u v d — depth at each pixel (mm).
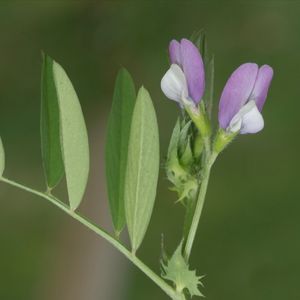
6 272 534
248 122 246
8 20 500
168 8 490
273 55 500
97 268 498
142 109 247
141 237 252
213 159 249
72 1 492
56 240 521
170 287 251
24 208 532
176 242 522
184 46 246
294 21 495
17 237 534
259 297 511
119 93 262
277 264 511
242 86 247
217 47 497
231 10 494
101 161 491
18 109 506
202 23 493
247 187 523
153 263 522
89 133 497
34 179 523
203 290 518
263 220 517
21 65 504
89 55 496
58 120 261
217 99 496
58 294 509
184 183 250
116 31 491
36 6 496
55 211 527
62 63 499
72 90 257
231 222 521
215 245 520
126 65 494
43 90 261
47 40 500
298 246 509
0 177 262
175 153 250
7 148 511
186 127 250
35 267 527
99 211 491
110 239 255
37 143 510
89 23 495
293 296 507
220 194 525
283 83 507
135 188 250
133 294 519
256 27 496
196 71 246
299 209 512
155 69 494
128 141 259
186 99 247
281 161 517
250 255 515
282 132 516
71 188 257
